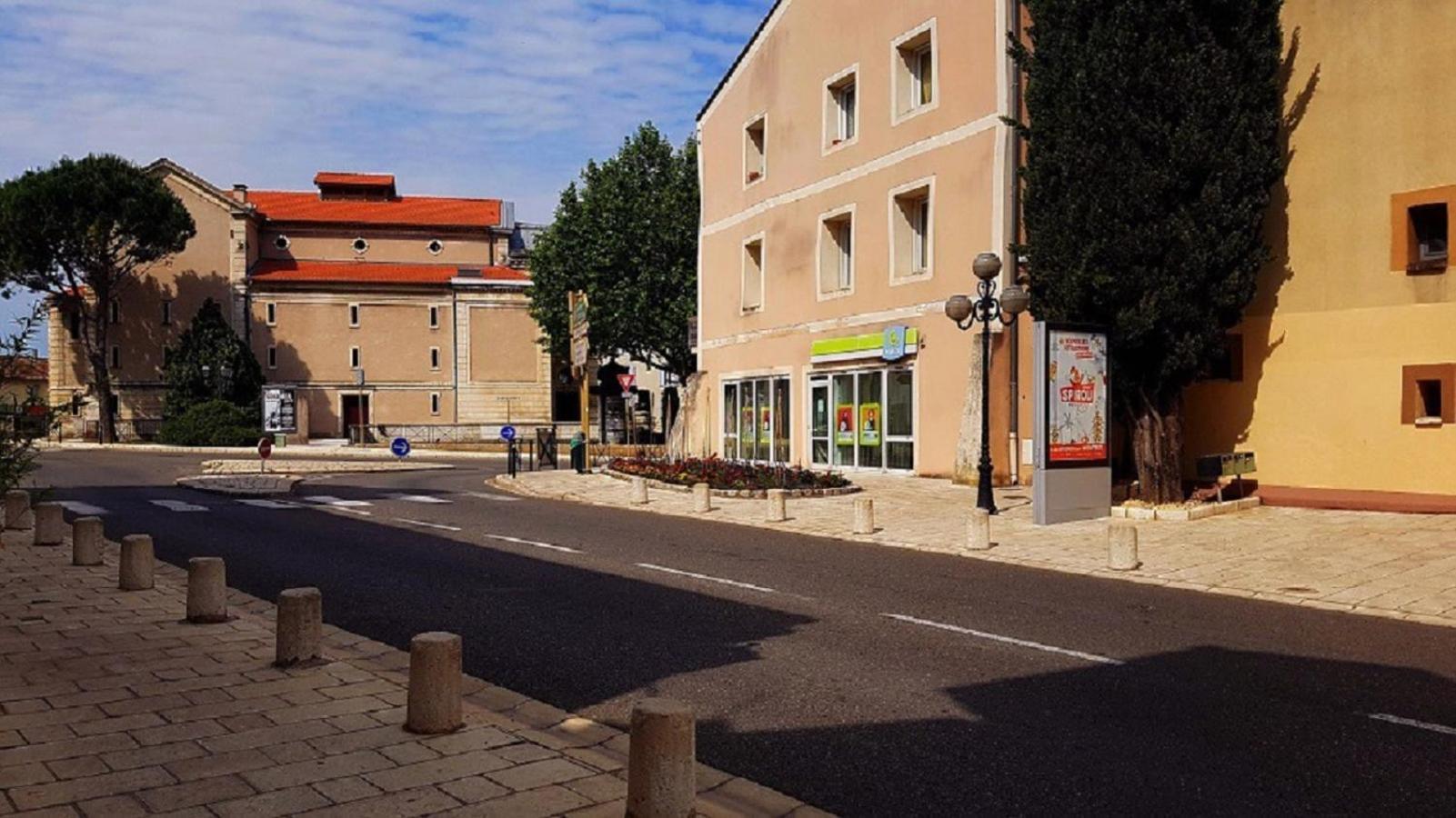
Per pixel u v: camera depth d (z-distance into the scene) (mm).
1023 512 17578
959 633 8828
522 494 24625
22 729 5930
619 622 9312
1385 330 16453
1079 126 16688
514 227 72438
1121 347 16891
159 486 26859
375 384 64875
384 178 70000
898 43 24500
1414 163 16141
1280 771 5469
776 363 29500
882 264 25000
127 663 7500
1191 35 16422
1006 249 21094
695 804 4660
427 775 5184
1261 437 17953
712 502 20797
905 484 22562
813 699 6852
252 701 6531
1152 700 6805
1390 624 9281
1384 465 16453
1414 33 16141
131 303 61844
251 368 59344
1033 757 5699
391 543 14945
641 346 51312
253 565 12750
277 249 65812
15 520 16172
